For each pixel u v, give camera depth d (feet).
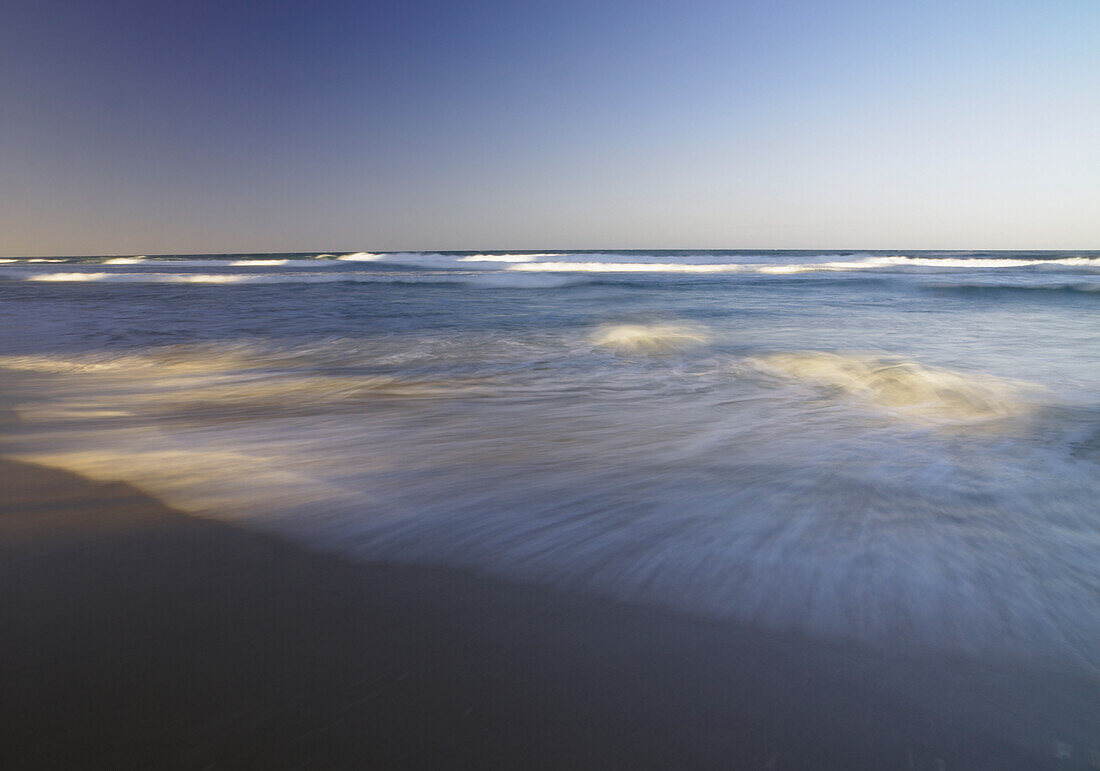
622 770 4.26
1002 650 5.56
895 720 4.74
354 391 17.99
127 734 4.48
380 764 4.26
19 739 4.42
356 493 9.43
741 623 6.00
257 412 15.38
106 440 12.70
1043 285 57.52
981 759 4.38
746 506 8.86
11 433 13.28
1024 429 13.42
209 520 8.34
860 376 19.60
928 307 44.06
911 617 6.06
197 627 5.83
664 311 42.11
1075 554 7.27
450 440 12.76
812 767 4.31
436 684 5.08
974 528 8.02
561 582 6.76
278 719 4.66
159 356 24.45
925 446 12.07
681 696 4.99
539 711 4.80
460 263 140.56
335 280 82.58
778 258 139.13
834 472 10.40
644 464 11.00
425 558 7.30
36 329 33.04
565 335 30.30
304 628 5.84
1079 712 4.82
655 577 6.86
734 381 19.31
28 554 7.29
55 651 5.43
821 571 6.95
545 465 10.93
